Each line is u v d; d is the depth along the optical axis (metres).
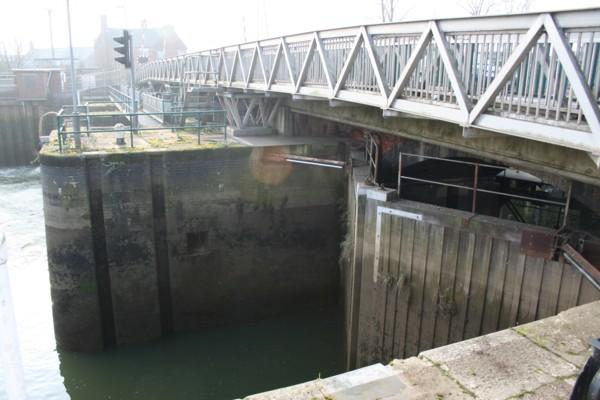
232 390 11.72
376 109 10.49
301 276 14.82
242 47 14.75
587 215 10.49
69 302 12.91
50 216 12.54
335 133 16.22
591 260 8.01
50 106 37.66
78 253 12.65
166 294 13.78
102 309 13.22
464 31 6.25
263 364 12.62
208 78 19.58
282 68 12.88
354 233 11.81
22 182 30.14
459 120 6.40
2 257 1.90
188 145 13.89
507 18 5.62
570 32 4.94
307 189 14.41
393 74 8.12
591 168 6.41
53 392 11.68
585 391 2.97
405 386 3.48
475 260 9.16
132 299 13.34
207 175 13.50
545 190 11.45
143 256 13.21
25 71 36.28
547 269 8.32
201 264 13.88
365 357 11.45
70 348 13.14
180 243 13.59
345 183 14.58
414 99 7.34
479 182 11.95
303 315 14.76
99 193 12.67
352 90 8.96
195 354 13.08
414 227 10.00
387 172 12.45
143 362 12.78
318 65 10.47
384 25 7.84
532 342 3.99
